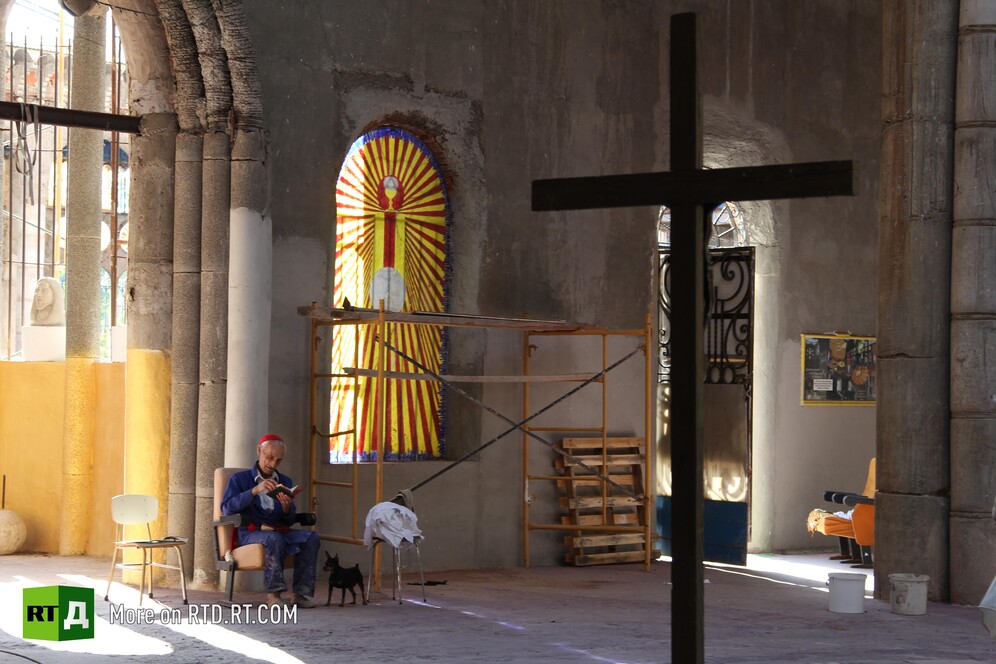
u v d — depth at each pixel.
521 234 13.14
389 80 12.32
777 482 14.71
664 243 14.63
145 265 11.29
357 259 12.37
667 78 14.14
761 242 14.77
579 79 13.54
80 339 13.34
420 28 12.54
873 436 15.40
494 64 13.01
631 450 13.71
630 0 13.89
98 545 13.20
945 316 10.81
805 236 15.02
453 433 12.81
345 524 11.91
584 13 13.58
